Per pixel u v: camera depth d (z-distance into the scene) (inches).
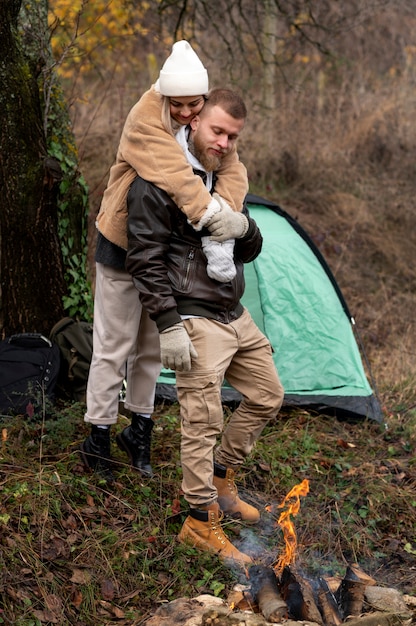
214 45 449.7
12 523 137.3
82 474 155.0
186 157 133.0
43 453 161.3
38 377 178.4
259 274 225.0
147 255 129.0
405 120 468.4
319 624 123.3
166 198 129.3
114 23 367.9
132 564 138.6
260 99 438.0
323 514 164.6
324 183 421.1
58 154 199.6
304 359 219.8
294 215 392.8
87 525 144.3
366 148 452.4
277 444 187.6
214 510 141.3
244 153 417.7
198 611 125.2
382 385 250.8
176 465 166.6
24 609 122.4
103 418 153.9
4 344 184.1
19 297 188.4
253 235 137.2
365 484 177.8
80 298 198.7
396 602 132.5
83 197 202.2
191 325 134.4
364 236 390.9
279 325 221.6
